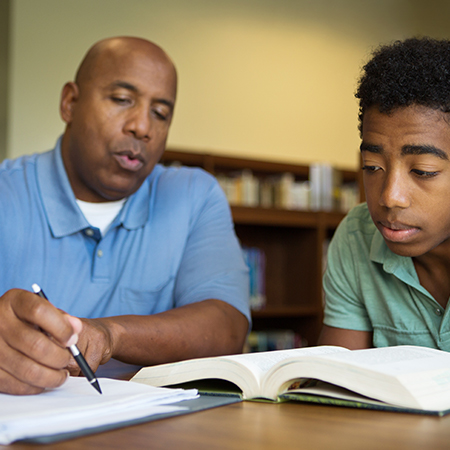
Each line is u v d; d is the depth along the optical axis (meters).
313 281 3.45
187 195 1.50
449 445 0.48
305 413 0.62
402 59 0.80
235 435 0.52
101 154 1.31
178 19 3.68
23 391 0.65
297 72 4.12
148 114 1.31
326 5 4.29
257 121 3.92
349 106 4.32
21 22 3.15
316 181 3.58
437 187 0.80
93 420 0.55
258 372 0.71
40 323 0.64
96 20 3.38
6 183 1.39
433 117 0.78
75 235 1.38
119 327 0.98
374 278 1.11
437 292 1.02
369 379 0.63
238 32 3.91
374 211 0.85
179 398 0.67
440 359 0.75
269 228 3.65
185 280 1.39
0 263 1.34
